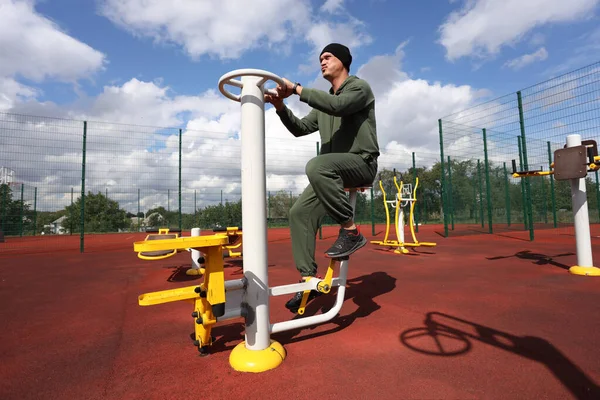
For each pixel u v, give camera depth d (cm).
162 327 239
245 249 169
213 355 185
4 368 174
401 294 313
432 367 163
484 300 285
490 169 1248
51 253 818
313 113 240
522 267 453
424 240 933
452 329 215
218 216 1928
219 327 234
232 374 160
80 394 146
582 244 403
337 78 209
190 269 495
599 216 1395
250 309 168
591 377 150
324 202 180
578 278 373
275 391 142
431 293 314
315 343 196
